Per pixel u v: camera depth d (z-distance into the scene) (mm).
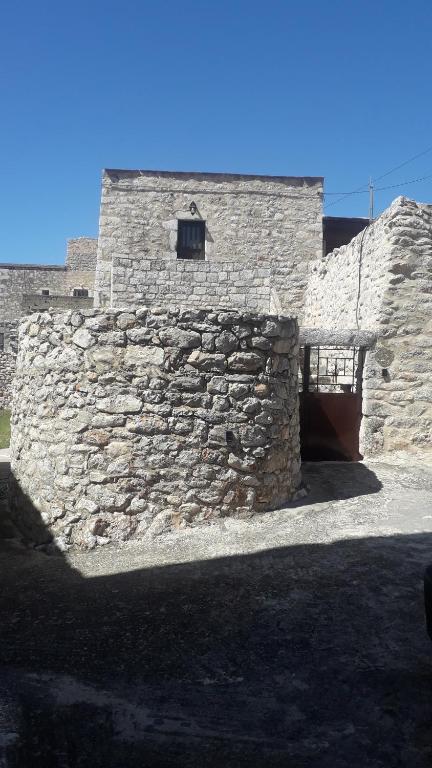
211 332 5965
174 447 5863
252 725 3121
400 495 7160
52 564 5504
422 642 3842
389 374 9398
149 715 3211
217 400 5969
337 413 9531
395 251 9266
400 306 9367
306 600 4414
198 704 3293
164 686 3459
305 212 15594
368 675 3506
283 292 15453
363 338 9375
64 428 6039
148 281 12844
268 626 4070
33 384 6551
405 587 4590
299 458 7121
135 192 15383
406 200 9281
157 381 5867
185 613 4293
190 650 3820
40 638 4035
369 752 2908
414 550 5324
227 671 3590
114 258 12758
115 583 4895
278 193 15570
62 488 5949
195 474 5898
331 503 6750
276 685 3443
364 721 3127
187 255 15531
